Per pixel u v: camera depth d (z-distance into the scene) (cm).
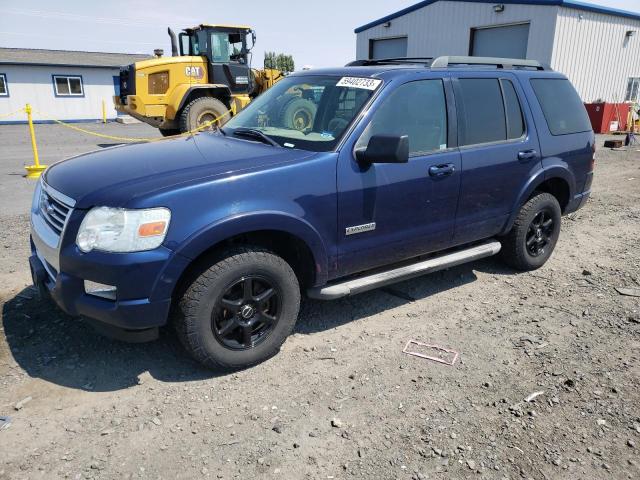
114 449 270
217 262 319
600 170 1134
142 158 359
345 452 272
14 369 336
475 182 439
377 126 379
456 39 2134
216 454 269
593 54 1992
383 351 373
